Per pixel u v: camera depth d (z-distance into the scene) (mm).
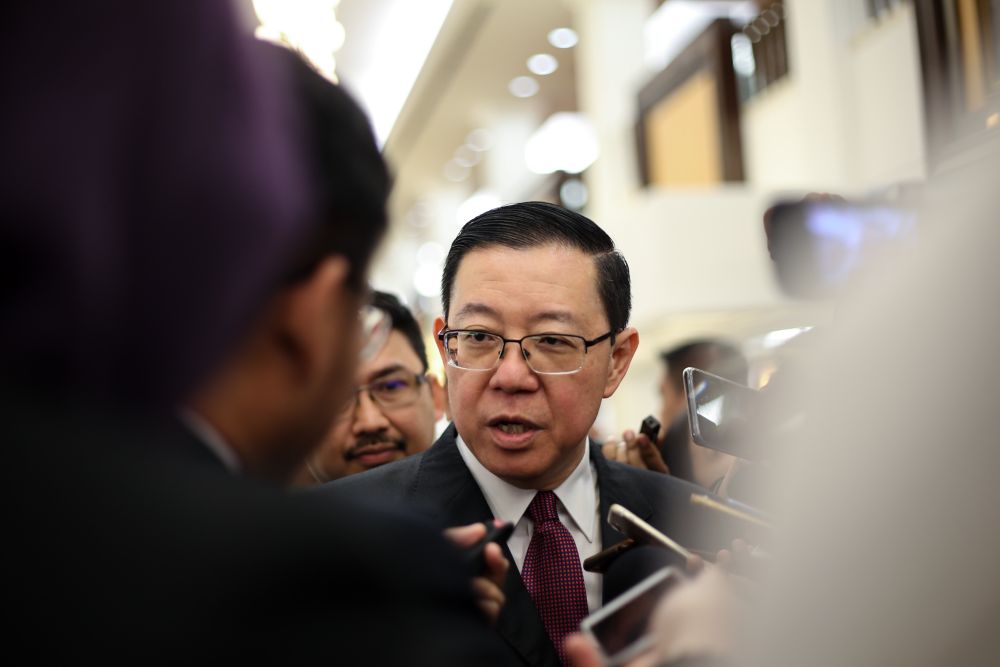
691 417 1080
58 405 441
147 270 445
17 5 440
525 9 10820
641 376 9484
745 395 1046
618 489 1509
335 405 608
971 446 518
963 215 564
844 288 812
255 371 549
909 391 532
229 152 463
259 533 435
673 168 9680
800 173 8109
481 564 874
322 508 466
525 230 1446
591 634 753
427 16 10594
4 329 420
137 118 447
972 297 534
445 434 1604
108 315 434
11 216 413
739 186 8625
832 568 527
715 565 942
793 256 918
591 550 1467
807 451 576
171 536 425
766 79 8727
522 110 13922
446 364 1481
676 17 11188
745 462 1272
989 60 5078
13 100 433
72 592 407
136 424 459
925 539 516
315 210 563
